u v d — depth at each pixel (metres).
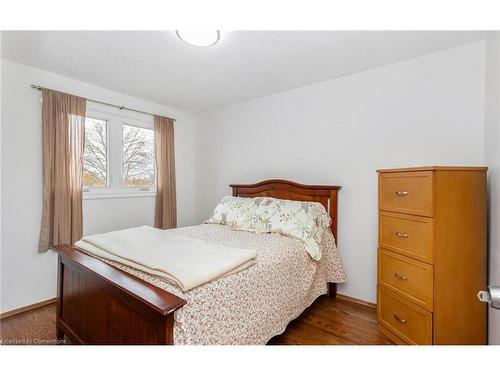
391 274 1.69
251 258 1.43
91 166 2.68
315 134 2.57
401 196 1.61
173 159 3.37
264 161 3.00
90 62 2.09
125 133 2.98
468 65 1.79
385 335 1.74
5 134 2.04
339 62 2.09
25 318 2.01
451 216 1.43
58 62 2.09
